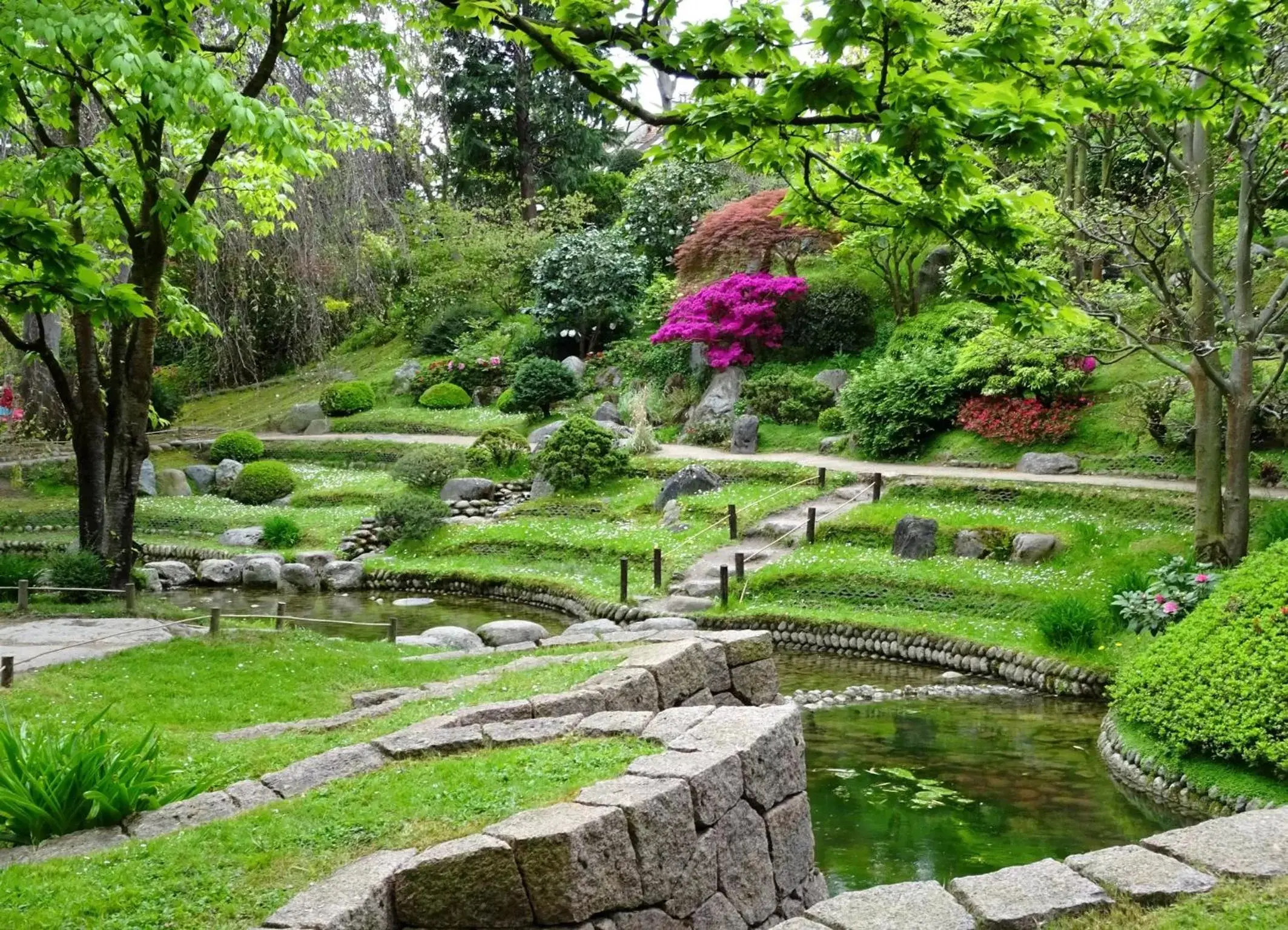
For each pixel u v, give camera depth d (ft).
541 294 99.45
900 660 43.73
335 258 86.33
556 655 30.27
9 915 12.71
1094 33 19.10
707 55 16.43
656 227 106.63
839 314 82.99
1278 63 35.01
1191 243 43.16
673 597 51.03
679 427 83.71
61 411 83.25
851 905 12.34
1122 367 64.49
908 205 18.25
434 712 22.16
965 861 21.81
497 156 122.21
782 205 21.48
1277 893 12.10
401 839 14.29
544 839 13.01
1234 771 24.84
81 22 23.34
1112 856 13.34
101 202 39.19
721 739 16.60
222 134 35.99
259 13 30.73
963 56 16.83
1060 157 63.41
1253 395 40.29
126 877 13.70
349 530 69.62
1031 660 38.91
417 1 38.32
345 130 42.86
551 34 16.39
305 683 29.25
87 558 41.06
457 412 96.43
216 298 83.66
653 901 14.01
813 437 75.36
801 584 50.62
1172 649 29.48
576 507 68.28
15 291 22.95
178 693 27.66
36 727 22.72
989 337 59.31
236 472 84.53
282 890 13.21
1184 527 47.19
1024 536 49.11
